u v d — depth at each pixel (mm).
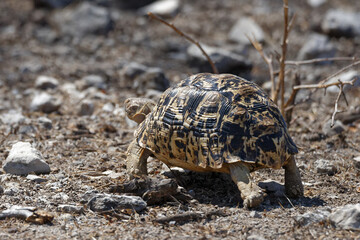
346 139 11961
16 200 7957
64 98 16156
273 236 6613
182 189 8008
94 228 6988
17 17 27594
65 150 10867
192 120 7543
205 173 9109
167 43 24938
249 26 24688
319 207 7691
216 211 7332
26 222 7172
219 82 7824
